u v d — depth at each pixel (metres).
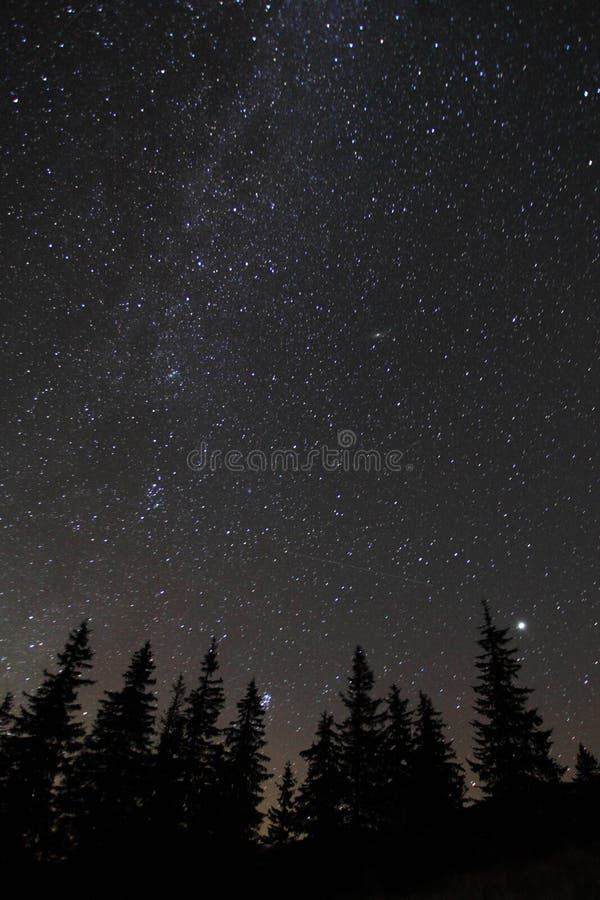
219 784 24.94
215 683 27.09
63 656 21.45
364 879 20.89
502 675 23.89
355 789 24.53
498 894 13.94
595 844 17.95
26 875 17.84
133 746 22.09
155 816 21.91
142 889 19.53
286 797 30.89
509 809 21.33
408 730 27.20
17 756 19.23
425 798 23.53
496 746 22.80
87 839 19.44
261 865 24.67
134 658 23.67
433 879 19.09
